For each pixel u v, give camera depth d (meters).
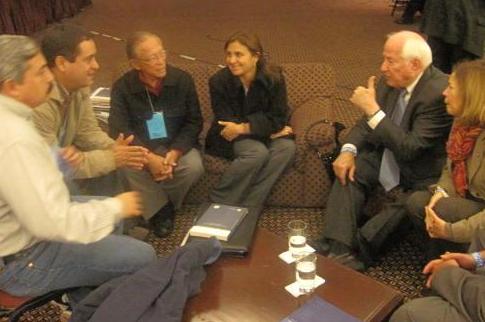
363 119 2.73
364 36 6.25
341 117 3.98
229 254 2.10
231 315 1.81
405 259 2.68
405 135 2.45
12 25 6.69
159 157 2.82
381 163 2.64
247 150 2.90
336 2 7.93
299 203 3.11
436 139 2.47
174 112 2.91
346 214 2.59
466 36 3.74
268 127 2.91
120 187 2.77
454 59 3.96
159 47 2.70
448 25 3.80
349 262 2.56
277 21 7.09
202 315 1.82
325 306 1.81
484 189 2.17
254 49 2.77
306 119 3.04
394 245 2.76
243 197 2.99
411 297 2.44
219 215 2.29
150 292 1.80
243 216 2.28
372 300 1.85
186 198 3.15
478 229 2.09
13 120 1.66
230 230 2.18
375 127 2.50
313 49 5.86
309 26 6.80
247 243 2.12
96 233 1.78
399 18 6.92
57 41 2.24
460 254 1.99
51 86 1.85
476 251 2.02
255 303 1.86
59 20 7.54
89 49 2.30
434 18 3.89
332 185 2.85
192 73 3.32
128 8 8.12
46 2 7.27
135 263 2.01
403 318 1.83
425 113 2.44
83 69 2.30
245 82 2.88
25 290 1.93
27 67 1.69
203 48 6.03
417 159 2.54
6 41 1.69
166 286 1.84
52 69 2.28
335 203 2.62
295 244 2.09
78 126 2.61
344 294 1.88
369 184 2.66
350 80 4.86
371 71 5.09
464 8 3.70
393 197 2.66
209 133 3.03
